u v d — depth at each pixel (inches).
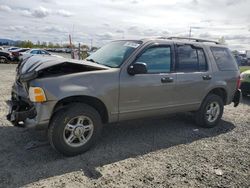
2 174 126.5
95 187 120.4
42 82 135.6
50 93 135.7
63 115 142.5
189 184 127.4
